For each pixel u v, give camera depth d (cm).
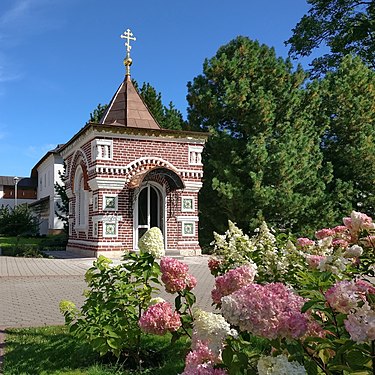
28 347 584
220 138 2148
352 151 2295
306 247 433
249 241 464
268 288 241
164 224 1889
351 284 232
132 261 544
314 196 2148
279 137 2164
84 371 485
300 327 218
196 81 2316
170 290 401
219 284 310
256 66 2230
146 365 511
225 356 242
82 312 520
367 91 2483
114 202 1816
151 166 1888
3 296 1046
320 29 2500
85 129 1864
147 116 2025
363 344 221
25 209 3772
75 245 2164
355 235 420
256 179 1984
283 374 209
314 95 2314
